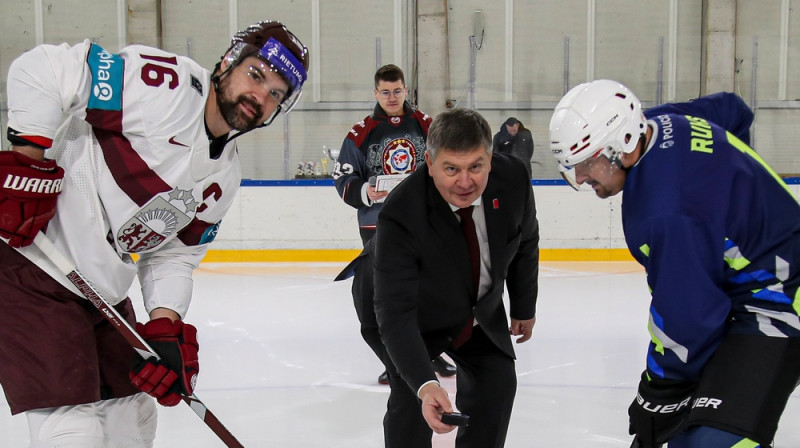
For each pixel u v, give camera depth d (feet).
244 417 10.68
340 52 31.78
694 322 5.65
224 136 6.49
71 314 6.38
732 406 5.57
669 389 6.16
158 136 6.10
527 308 8.21
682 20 31.86
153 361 6.39
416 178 6.96
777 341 5.75
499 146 27.53
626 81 32.22
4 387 6.27
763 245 5.74
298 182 26.71
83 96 5.96
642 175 5.75
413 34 31.96
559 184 26.55
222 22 31.91
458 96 32.40
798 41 31.63
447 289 7.18
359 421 10.52
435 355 7.59
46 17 31.78
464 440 7.53
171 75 6.13
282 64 6.06
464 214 6.94
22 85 5.90
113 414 6.78
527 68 32.07
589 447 9.45
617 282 21.75
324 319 17.08
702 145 5.75
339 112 31.91
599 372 12.68
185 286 7.11
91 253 6.44
